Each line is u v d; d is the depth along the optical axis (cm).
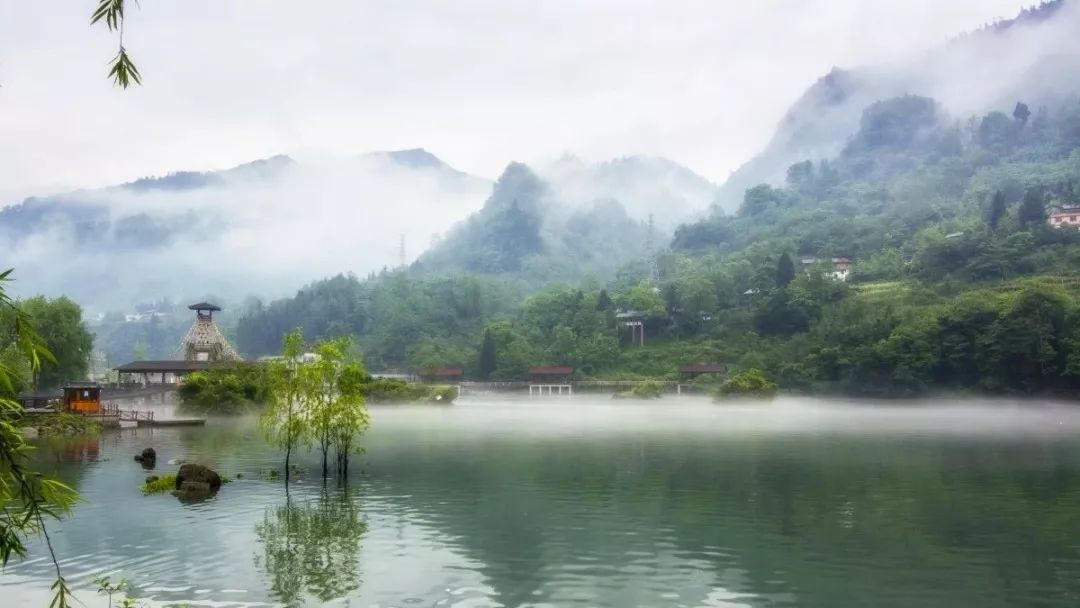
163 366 13812
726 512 4009
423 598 2577
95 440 7444
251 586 2689
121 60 1196
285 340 5006
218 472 5366
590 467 5766
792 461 6128
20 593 2594
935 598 2616
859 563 3038
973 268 19238
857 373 15325
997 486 4853
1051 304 13388
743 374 15412
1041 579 2823
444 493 4578
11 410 1284
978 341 13950
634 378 18988
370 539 3384
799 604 2541
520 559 3056
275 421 4984
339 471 5144
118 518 3784
